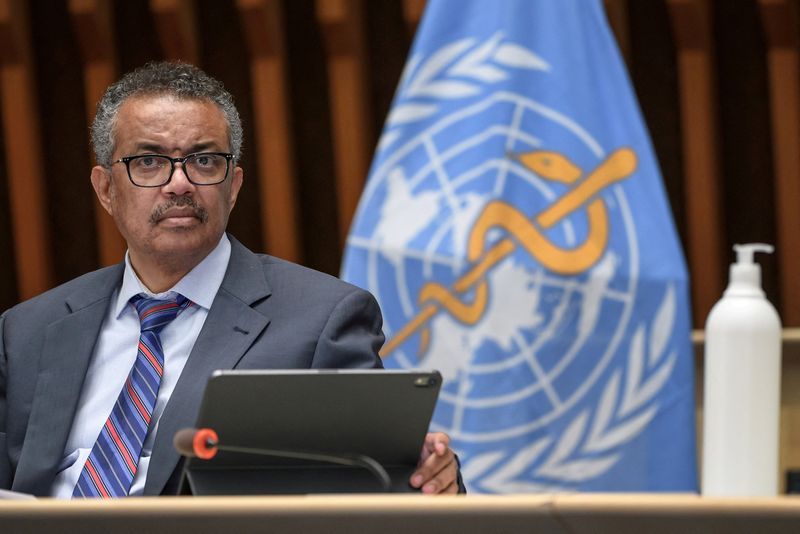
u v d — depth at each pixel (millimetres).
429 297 5004
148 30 9562
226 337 5191
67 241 9625
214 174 5293
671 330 4895
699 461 6398
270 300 5344
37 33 9523
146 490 4820
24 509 3127
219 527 3146
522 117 5016
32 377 5418
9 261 9688
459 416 4953
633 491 4875
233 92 9539
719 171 9023
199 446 3740
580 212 4945
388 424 4078
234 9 9492
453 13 5137
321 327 5172
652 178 4980
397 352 5043
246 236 9617
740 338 3934
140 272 5500
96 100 9141
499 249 4918
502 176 4945
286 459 4051
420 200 5055
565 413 4898
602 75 5109
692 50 8734
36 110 9367
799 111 8688
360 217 5121
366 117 9305
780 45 8695
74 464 5180
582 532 3107
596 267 4902
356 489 4066
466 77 5078
